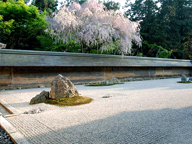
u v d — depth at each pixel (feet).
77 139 10.62
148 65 68.69
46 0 100.17
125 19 59.72
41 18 68.03
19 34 70.90
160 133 11.40
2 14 63.57
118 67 62.28
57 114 16.65
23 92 34.88
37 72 45.65
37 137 11.12
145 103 20.99
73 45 74.08
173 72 82.23
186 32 130.31
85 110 17.94
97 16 58.85
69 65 48.65
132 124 13.20
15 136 11.16
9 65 39.42
